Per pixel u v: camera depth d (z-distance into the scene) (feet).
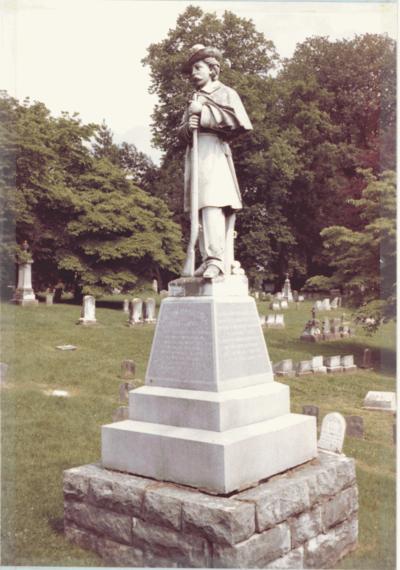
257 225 83.25
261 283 86.69
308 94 86.38
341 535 17.24
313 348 50.31
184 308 17.65
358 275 47.96
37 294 70.33
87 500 16.72
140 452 16.63
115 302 72.69
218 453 15.01
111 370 40.68
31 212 66.54
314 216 87.61
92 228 67.82
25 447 27.32
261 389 17.66
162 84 79.87
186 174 19.13
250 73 83.56
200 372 16.79
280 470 16.61
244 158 82.17
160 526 15.11
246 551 14.06
